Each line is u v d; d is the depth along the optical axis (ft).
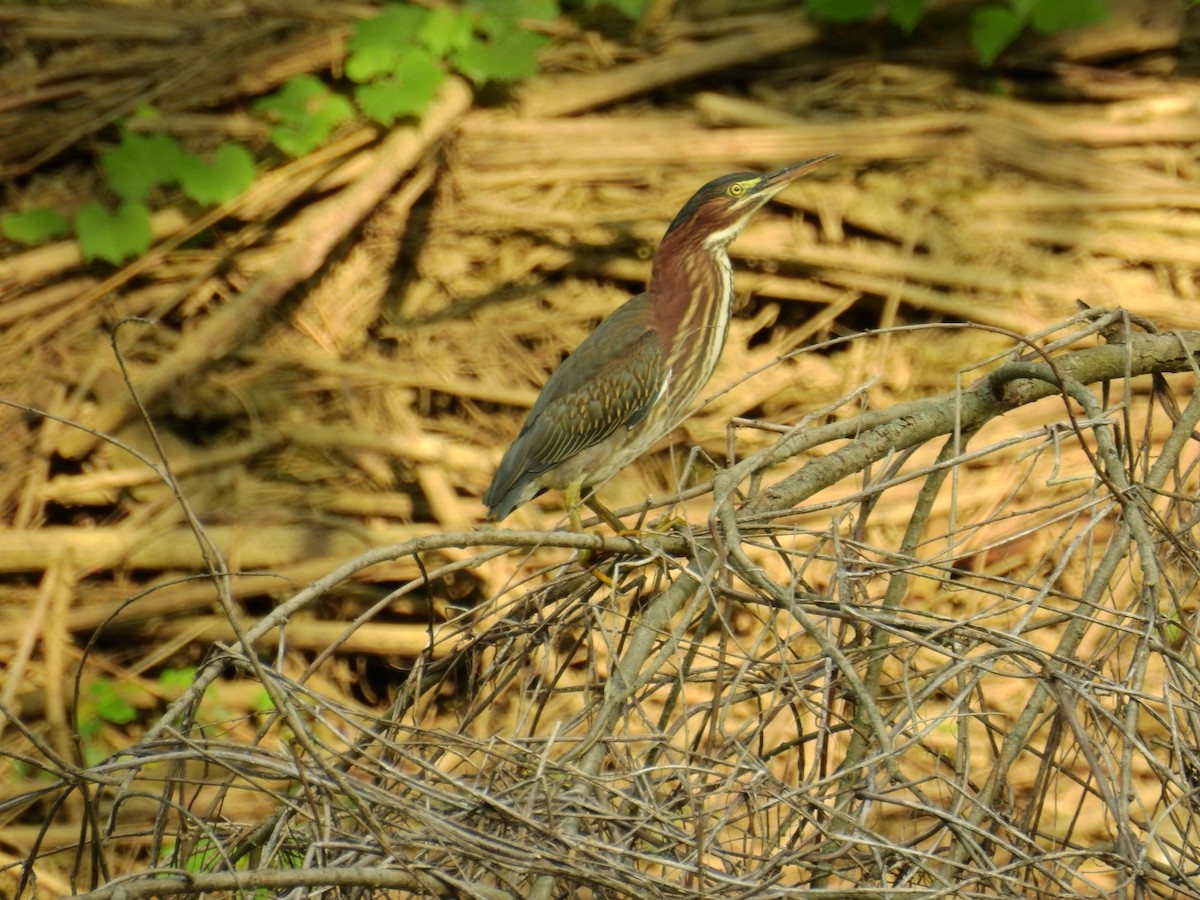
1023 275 43.80
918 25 50.24
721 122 48.19
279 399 41.98
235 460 40.86
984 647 36.35
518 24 49.55
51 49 49.57
